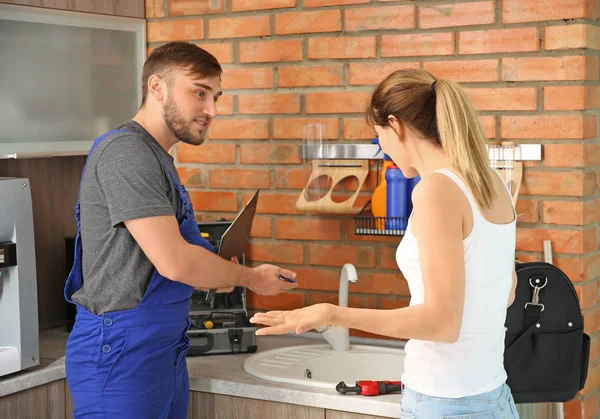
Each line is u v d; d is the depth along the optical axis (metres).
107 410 2.17
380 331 1.63
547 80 2.57
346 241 2.93
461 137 1.71
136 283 2.15
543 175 2.60
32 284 2.46
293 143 2.99
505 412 1.78
